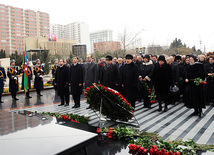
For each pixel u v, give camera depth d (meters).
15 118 2.96
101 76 6.93
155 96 6.93
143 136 3.37
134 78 6.13
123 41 24.78
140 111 6.48
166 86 6.34
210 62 7.39
